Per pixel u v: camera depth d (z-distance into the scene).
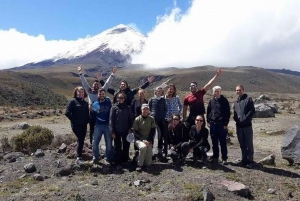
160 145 11.60
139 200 8.27
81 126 10.89
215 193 8.69
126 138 10.84
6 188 9.27
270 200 8.59
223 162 11.28
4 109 57.69
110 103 11.23
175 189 8.97
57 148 14.55
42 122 34.69
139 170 10.39
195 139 11.18
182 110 11.88
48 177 10.09
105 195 8.59
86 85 11.96
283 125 24.70
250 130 11.08
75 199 8.27
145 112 10.74
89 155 11.75
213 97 11.34
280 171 10.77
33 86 101.25
